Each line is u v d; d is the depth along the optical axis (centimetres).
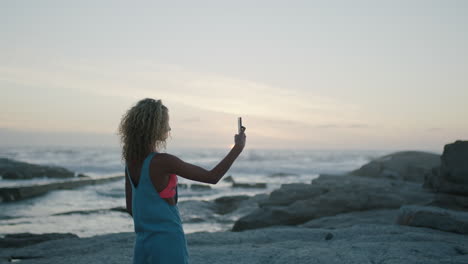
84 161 7550
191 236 715
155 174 239
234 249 576
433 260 452
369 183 1741
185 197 2436
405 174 2180
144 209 241
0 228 1312
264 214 1212
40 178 3656
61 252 685
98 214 1611
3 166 3906
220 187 3050
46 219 1498
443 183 1062
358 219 1005
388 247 527
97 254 610
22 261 605
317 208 1166
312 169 5519
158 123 246
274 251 550
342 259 481
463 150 1043
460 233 675
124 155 253
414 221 740
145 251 241
